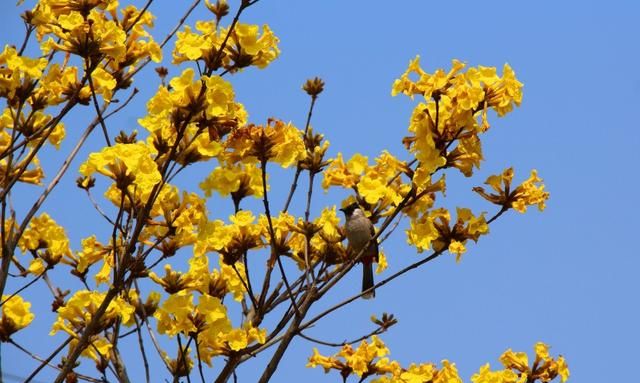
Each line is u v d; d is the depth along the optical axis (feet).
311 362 30.32
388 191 29.19
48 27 29.27
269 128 26.63
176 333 26.22
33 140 29.50
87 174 24.35
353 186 30.04
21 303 27.86
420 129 25.80
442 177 26.71
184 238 27.96
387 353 30.12
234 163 27.84
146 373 26.94
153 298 29.48
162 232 28.02
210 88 24.79
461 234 26.73
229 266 29.30
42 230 30.35
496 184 27.22
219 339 27.07
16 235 26.73
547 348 31.07
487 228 26.76
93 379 28.32
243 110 28.55
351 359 29.81
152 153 26.16
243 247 28.55
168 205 27.12
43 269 30.27
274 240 26.78
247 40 26.94
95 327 27.09
